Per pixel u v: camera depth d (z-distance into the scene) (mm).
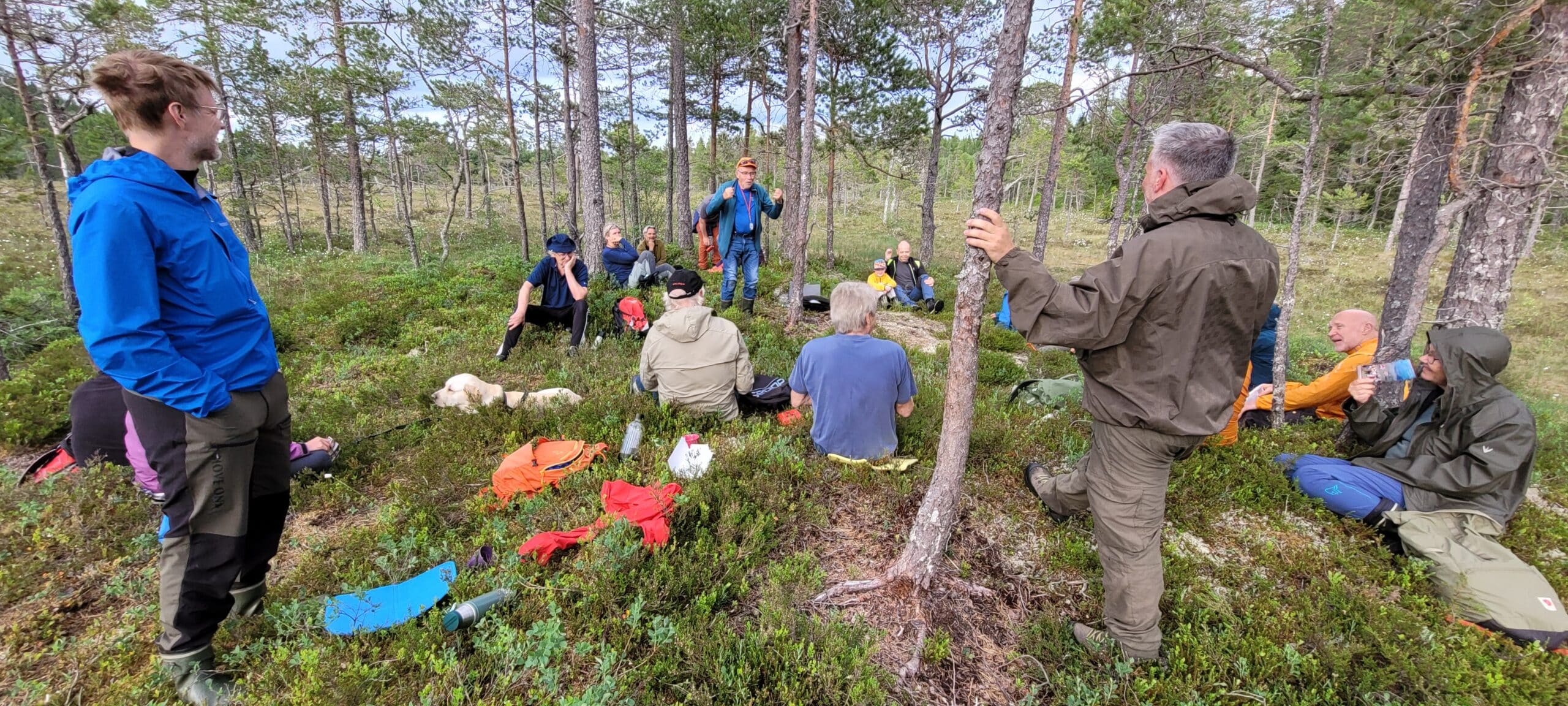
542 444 3666
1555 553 3262
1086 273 2025
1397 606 2689
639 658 2252
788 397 4527
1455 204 3941
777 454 3588
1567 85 3672
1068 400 4750
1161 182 2086
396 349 6227
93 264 1704
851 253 21000
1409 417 3422
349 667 2100
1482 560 2779
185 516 1992
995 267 2096
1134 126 10055
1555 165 3744
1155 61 6898
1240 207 1964
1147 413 2090
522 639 2246
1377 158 4496
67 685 2146
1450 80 3889
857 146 13711
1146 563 2271
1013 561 2975
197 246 1931
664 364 4227
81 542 2873
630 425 3896
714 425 4137
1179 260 1896
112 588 2586
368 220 28719
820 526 3131
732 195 7320
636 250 10117
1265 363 5059
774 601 2480
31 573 2662
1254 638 2408
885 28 12445
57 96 6727
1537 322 12391
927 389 4906
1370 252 22359
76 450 3283
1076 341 2020
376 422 4301
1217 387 2074
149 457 1931
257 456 2266
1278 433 4387
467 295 8508
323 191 19000
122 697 2092
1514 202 3922
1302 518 3451
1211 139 1964
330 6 12961
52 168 6949
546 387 4969
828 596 2625
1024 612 2670
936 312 9852
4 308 7105
